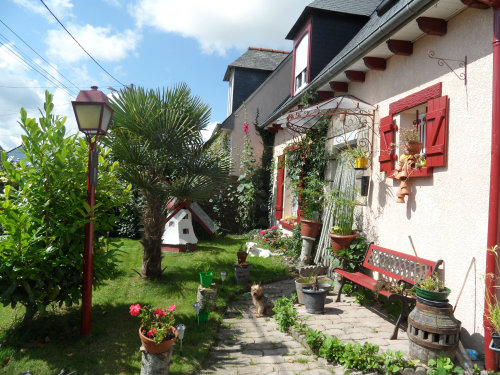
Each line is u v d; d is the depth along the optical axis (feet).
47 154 13.21
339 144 22.75
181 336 11.12
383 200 17.06
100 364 10.93
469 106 11.70
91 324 13.65
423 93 14.02
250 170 37.99
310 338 11.89
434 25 12.82
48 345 11.94
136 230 32.40
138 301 16.28
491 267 10.18
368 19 28.84
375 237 17.66
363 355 10.57
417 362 10.23
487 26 11.09
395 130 16.34
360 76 19.48
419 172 13.89
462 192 11.87
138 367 10.86
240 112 42.37
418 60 14.71
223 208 39.09
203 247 29.48
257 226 39.27
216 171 20.04
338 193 20.98
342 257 18.04
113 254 14.62
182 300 16.57
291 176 28.48
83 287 12.78
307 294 14.97
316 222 22.82
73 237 13.32
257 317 15.52
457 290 11.89
